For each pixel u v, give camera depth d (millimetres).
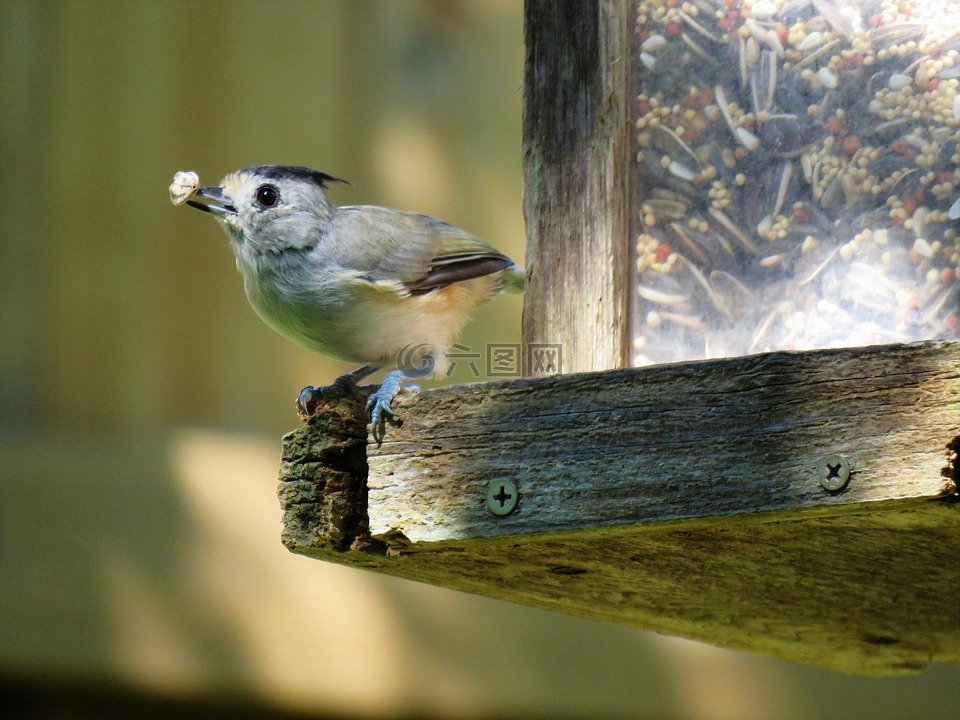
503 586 7930
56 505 11484
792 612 7988
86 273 12703
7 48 13008
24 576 11297
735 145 7707
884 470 5684
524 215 7938
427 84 13438
